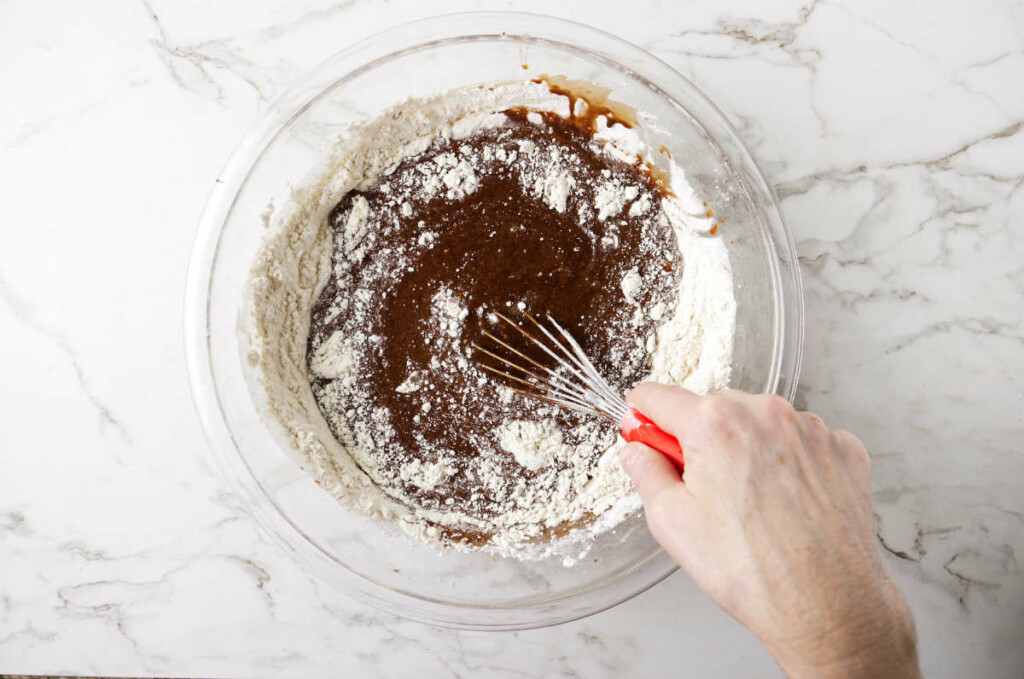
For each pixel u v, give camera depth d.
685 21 0.46
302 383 0.46
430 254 0.46
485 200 0.46
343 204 0.46
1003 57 0.46
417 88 0.45
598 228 0.46
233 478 0.45
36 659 0.48
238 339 0.45
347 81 0.44
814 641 0.34
